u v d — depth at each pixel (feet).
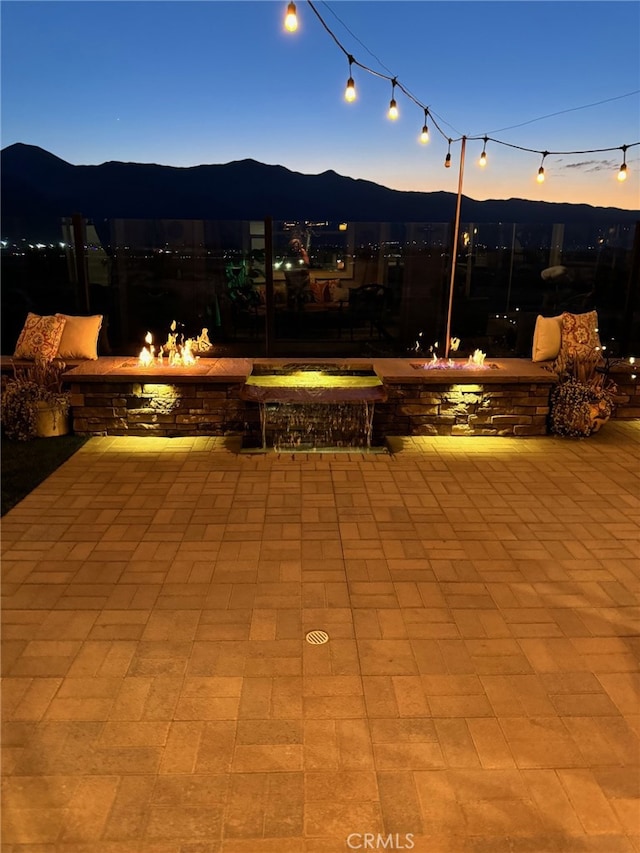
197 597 10.66
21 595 10.65
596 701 8.20
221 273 25.79
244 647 9.27
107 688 8.31
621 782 6.88
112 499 15.02
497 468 17.65
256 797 6.62
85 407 19.88
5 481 16.01
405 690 8.36
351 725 7.69
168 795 6.63
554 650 9.30
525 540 13.07
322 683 8.47
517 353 26.81
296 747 7.32
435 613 10.28
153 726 7.63
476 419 20.58
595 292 26.53
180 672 8.66
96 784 6.75
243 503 14.90
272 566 11.82
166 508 14.53
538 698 8.24
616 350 26.66
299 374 21.77
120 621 9.90
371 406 19.31
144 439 19.89
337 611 10.29
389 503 15.02
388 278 26.37
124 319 26.17
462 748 7.34
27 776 6.85
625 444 19.99
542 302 26.71
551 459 18.47
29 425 19.48
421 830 6.26
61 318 22.81
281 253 25.66
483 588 11.10
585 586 11.21
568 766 7.10
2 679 8.46
